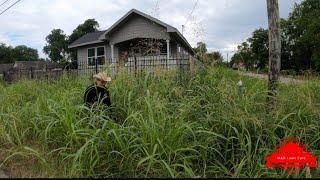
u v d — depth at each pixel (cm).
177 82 888
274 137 556
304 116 615
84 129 551
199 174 507
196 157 516
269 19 720
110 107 699
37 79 1266
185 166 469
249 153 511
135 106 720
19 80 1322
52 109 650
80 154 484
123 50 2811
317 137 582
